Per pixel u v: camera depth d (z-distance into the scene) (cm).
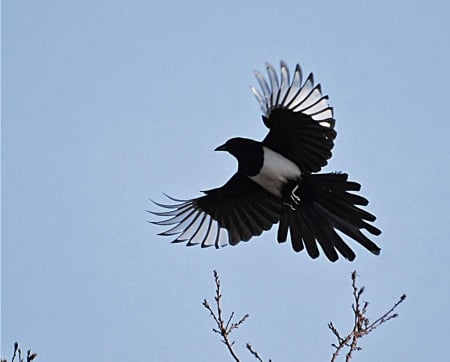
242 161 1202
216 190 1305
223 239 1300
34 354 873
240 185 1292
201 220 1318
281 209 1227
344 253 1171
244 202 1308
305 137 1153
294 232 1211
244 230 1296
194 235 1305
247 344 1044
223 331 1051
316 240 1191
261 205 1295
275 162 1179
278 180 1184
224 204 1317
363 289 1036
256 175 1197
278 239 1216
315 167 1180
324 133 1131
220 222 1313
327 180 1149
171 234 1303
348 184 1141
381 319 1024
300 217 1205
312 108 1117
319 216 1191
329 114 1115
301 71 1110
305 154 1175
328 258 1178
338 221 1175
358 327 1007
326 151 1153
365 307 1023
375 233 1149
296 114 1124
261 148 1191
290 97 1115
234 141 1219
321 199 1177
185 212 1316
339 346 1005
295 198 1193
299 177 1171
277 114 1134
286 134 1166
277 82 1112
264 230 1287
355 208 1151
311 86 1115
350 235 1169
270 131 1175
